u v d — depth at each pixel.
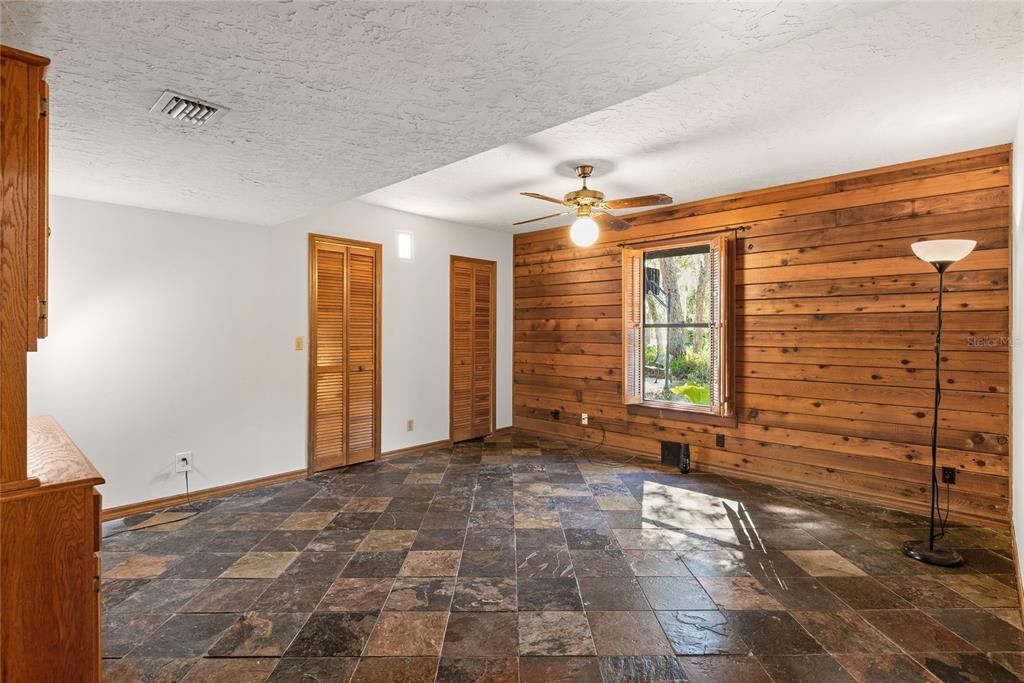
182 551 2.79
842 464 3.63
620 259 4.97
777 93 2.37
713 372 4.19
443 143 2.19
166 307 3.46
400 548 2.84
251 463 3.89
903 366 3.36
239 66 1.51
